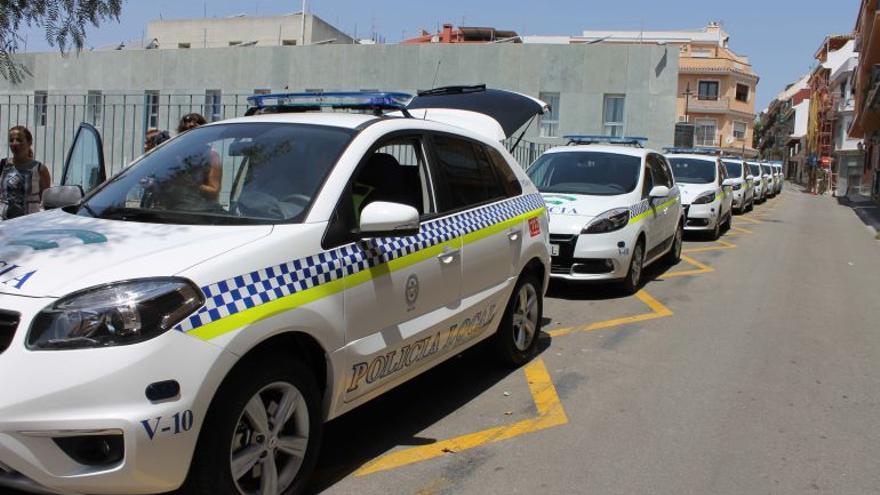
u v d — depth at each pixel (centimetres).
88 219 371
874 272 1187
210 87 2586
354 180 391
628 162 984
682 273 1099
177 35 4881
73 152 714
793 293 962
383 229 366
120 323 276
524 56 2356
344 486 386
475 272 481
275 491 333
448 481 395
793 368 616
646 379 576
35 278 291
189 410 283
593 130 2330
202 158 414
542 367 598
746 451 442
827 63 6625
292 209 366
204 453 296
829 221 2308
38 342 272
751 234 1742
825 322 794
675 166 1683
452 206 474
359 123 429
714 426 480
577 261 845
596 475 405
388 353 396
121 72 2661
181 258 306
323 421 366
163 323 282
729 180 1812
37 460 266
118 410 269
